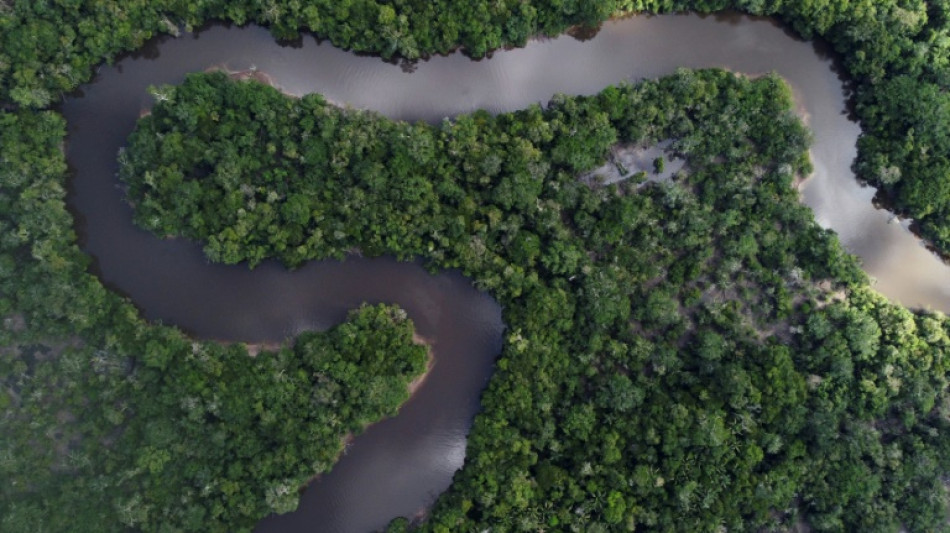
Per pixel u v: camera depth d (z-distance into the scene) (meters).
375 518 66.38
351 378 63.41
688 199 66.31
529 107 66.62
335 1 64.25
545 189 66.31
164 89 62.72
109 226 66.31
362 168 63.75
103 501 60.41
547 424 63.31
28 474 60.03
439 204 65.31
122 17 63.78
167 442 61.09
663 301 65.25
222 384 61.88
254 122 64.62
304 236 65.44
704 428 60.88
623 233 66.25
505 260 66.06
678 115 66.44
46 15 62.16
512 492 61.66
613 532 61.69
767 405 62.25
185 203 62.66
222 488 61.44
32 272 61.75
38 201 62.62
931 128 65.38
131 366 63.16
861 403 63.78
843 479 61.38
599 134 65.69
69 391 61.50
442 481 67.06
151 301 66.31
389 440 67.06
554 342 64.88
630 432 62.66
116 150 66.38
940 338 64.75
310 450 63.34
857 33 66.50
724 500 61.38
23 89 61.75
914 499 61.44
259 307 67.00
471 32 66.06
